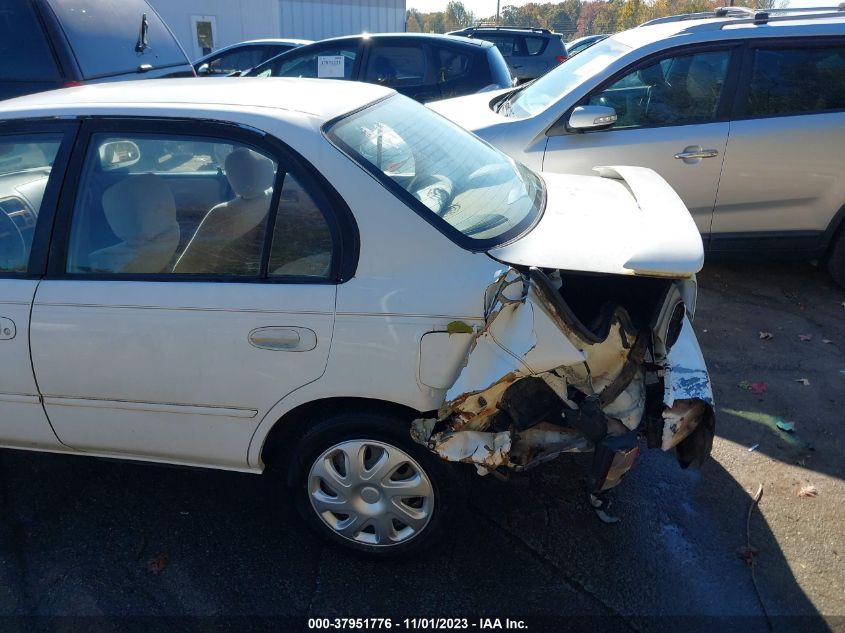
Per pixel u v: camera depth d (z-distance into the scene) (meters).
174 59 6.50
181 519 2.79
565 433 2.31
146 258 2.38
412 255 2.18
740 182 4.57
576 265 2.11
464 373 2.11
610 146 4.55
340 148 2.28
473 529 2.71
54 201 2.41
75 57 5.17
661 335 2.33
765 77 4.47
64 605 2.39
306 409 2.38
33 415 2.55
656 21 5.58
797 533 2.69
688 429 2.29
